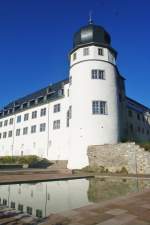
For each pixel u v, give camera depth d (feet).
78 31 112.78
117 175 71.87
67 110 129.90
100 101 100.48
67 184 53.57
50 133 137.80
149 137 174.09
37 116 150.92
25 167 118.62
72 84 108.47
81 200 33.42
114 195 37.37
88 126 97.81
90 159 93.30
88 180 62.49
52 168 110.63
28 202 32.45
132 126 151.23
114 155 85.10
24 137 158.61
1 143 183.11
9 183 51.88
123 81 142.31
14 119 173.37
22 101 181.88
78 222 20.95
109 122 99.19
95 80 102.73
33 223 21.94
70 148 102.63
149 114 181.27
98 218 22.21
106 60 107.14
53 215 23.44
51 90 152.05
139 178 66.23
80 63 107.04
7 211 27.09
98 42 107.76
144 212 24.52
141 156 77.25
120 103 133.08
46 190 44.01
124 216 22.94
